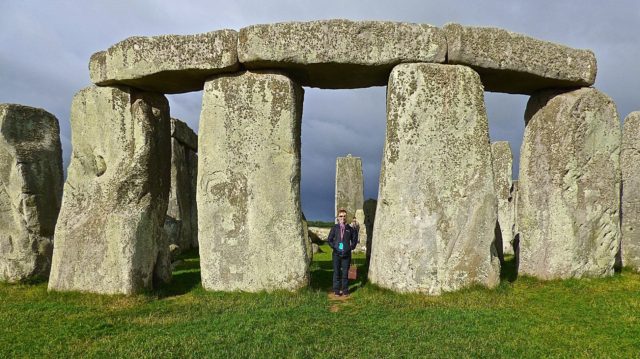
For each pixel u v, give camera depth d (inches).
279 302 243.6
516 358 173.9
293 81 272.8
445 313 223.5
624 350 181.5
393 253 265.1
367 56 262.1
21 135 304.2
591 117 291.6
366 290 270.5
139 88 295.9
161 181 295.7
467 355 175.2
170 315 229.1
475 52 268.7
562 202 288.5
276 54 260.1
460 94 264.8
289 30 260.5
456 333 197.5
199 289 276.7
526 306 236.2
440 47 265.1
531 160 305.1
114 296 258.1
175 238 474.0
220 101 273.1
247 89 269.7
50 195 312.5
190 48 269.4
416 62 266.5
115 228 266.1
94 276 266.7
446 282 260.5
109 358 175.9
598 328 204.2
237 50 265.6
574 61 288.8
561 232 287.9
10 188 298.4
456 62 269.1
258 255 267.7
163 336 196.9
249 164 269.9
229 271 271.0
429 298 250.2
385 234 269.0
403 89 264.2
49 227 309.1
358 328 205.6
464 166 264.8
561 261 286.7
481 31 270.7
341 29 260.5
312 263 400.5
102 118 287.1
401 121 265.4
